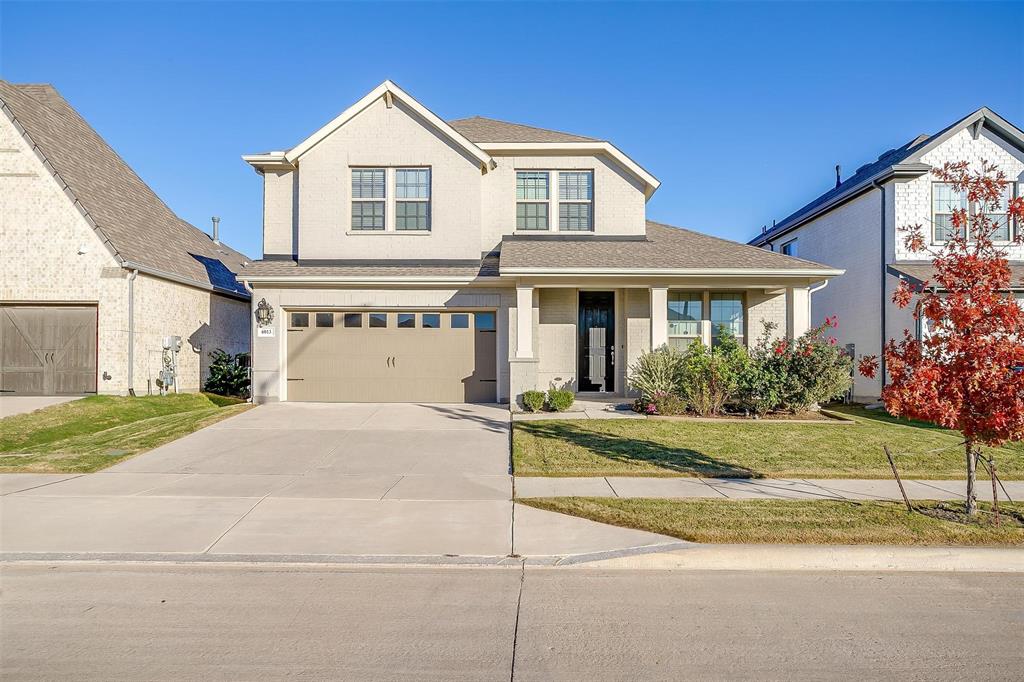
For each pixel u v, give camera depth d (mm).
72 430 12336
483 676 3576
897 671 3660
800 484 7934
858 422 12109
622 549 5559
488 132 17109
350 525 6328
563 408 13320
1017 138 16062
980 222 6895
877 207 17047
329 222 15219
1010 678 3594
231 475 8500
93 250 15398
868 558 5422
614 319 15836
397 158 15273
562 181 16188
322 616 4387
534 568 5387
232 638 4043
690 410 13047
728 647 3945
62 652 3846
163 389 16562
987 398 5934
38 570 5266
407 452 9797
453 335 14852
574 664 3729
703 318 15805
